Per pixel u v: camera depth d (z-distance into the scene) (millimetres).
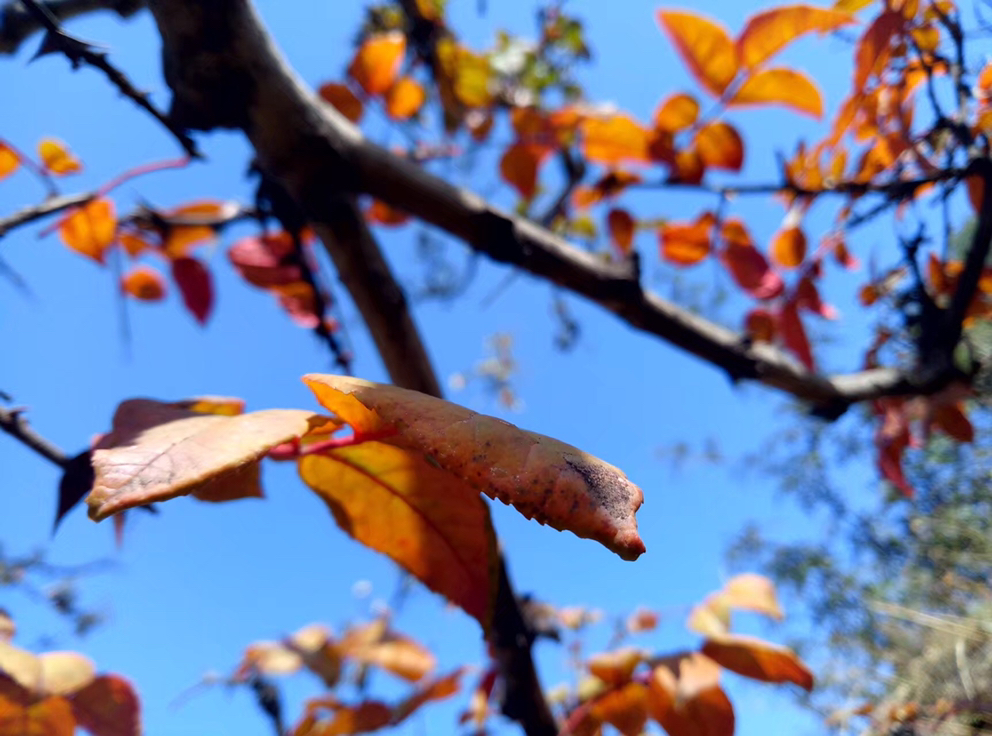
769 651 219
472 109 349
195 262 287
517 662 217
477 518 152
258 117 197
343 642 283
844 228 247
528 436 107
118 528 180
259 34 189
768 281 272
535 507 96
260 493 160
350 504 154
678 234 284
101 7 198
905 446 282
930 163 218
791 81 228
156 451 107
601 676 219
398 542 155
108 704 170
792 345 271
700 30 225
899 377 272
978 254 233
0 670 162
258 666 272
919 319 260
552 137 297
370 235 223
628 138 261
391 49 267
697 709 206
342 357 273
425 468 148
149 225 268
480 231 230
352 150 211
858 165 236
